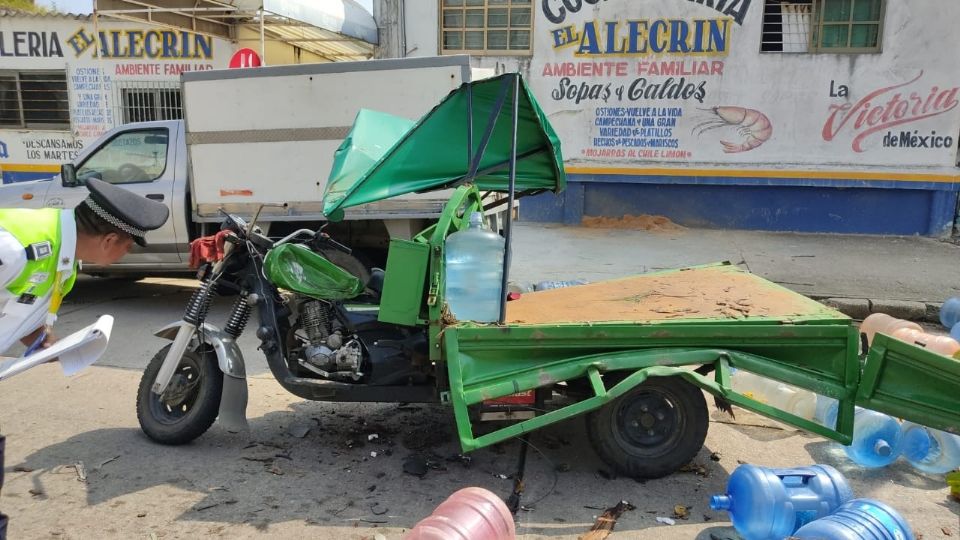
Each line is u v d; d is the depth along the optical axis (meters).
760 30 11.51
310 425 4.50
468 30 12.41
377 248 7.63
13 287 2.01
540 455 4.07
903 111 11.38
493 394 3.46
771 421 4.63
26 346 2.26
